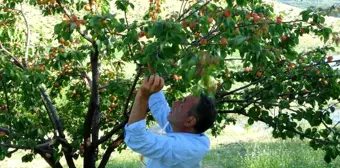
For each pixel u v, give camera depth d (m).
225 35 3.53
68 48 5.11
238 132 12.16
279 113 5.09
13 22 5.82
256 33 3.21
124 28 3.35
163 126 2.89
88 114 5.24
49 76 5.64
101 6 5.27
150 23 3.57
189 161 2.45
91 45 5.02
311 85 4.83
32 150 5.13
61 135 5.41
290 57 4.17
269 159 8.87
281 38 4.25
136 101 2.32
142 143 2.32
